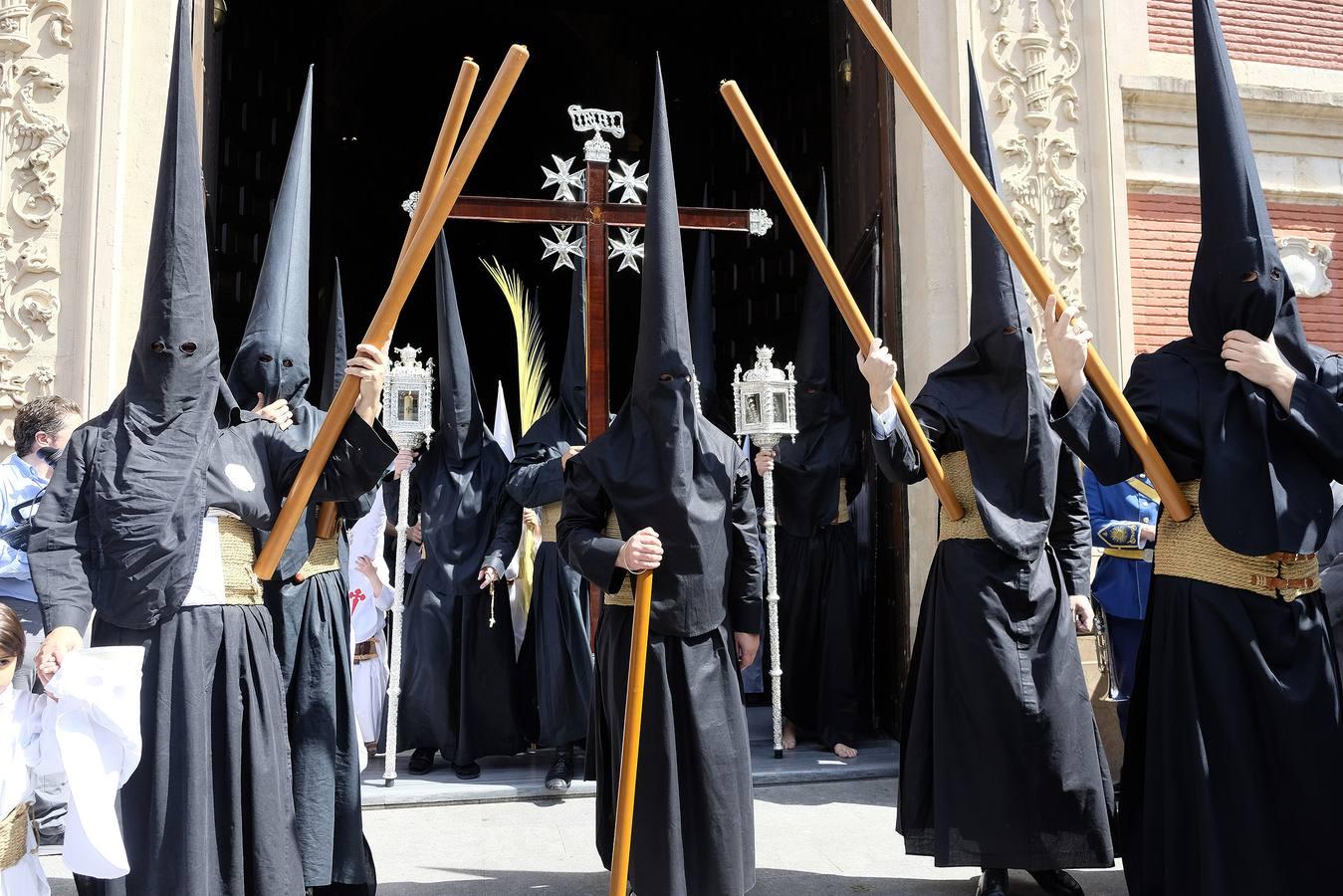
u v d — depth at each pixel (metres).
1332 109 6.13
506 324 15.23
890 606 6.16
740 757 3.30
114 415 2.82
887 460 3.43
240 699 2.81
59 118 4.99
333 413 2.87
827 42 9.58
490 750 5.28
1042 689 3.37
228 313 8.12
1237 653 2.81
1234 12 6.25
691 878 3.18
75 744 2.45
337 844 3.36
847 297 3.38
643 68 13.26
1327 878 2.71
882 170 6.13
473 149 2.70
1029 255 2.92
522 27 13.73
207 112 6.30
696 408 3.49
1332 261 6.13
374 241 14.77
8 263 4.89
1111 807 3.46
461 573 5.43
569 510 3.48
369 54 13.77
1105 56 5.71
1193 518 2.94
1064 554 3.71
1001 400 3.55
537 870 3.85
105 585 2.68
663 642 3.26
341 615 3.59
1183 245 5.84
